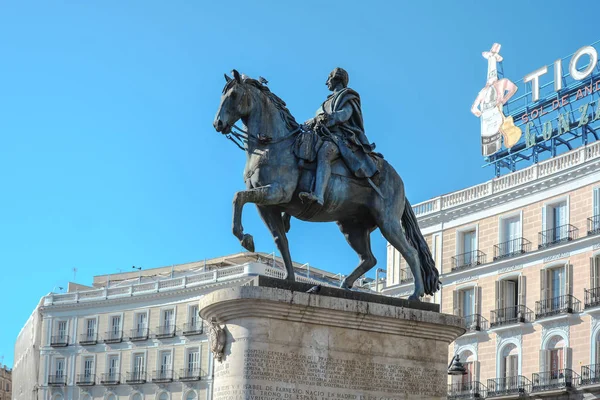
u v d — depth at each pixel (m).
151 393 56.94
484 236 40.62
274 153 9.11
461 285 41.06
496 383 38.28
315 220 9.56
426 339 9.05
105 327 60.62
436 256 42.62
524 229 38.81
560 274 37.00
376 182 9.59
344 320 8.60
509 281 39.41
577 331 35.44
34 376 63.44
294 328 8.41
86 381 60.56
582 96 38.72
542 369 36.44
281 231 9.34
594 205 35.91
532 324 37.31
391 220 9.59
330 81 10.13
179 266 66.69
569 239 36.44
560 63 39.78
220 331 8.43
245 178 9.28
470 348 40.03
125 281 65.69
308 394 8.30
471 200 41.19
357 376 8.59
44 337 63.47
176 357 56.31
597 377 34.00
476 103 43.66
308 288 8.72
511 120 41.53
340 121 9.55
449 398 39.72
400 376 8.81
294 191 9.14
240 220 8.66
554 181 37.62
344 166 9.46
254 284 8.59
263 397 8.12
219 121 9.11
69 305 62.56
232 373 8.23
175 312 56.94
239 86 9.19
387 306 8.82
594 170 36.03
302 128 9.42
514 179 39.75
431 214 43.06
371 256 9.84
